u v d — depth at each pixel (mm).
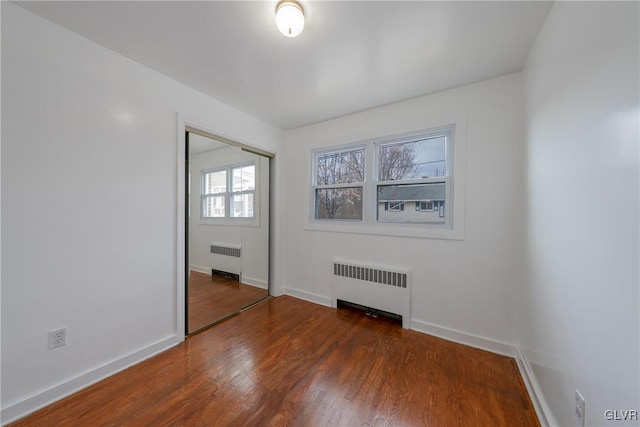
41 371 1378
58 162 1438
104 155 1632
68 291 1480
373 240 2590
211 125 2324
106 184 1644
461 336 2102
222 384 1572
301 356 1888
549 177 1312
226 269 2779
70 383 1479
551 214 1283
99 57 1601
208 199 2535
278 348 1996
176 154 2057
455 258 2143
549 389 1278
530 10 1306
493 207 1979
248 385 1564
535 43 1532
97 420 1295
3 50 1257
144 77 1835
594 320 892
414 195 2438
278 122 2994
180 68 1872
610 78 809
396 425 1280
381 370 1723
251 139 2787
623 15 742
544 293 1371
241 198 2990
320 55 1709
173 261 2045
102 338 1626
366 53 1686
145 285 1856
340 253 2824
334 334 2227
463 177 2094
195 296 2385
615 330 777
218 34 1505
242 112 2666
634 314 698
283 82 2068
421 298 2301
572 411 1040
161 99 1941
